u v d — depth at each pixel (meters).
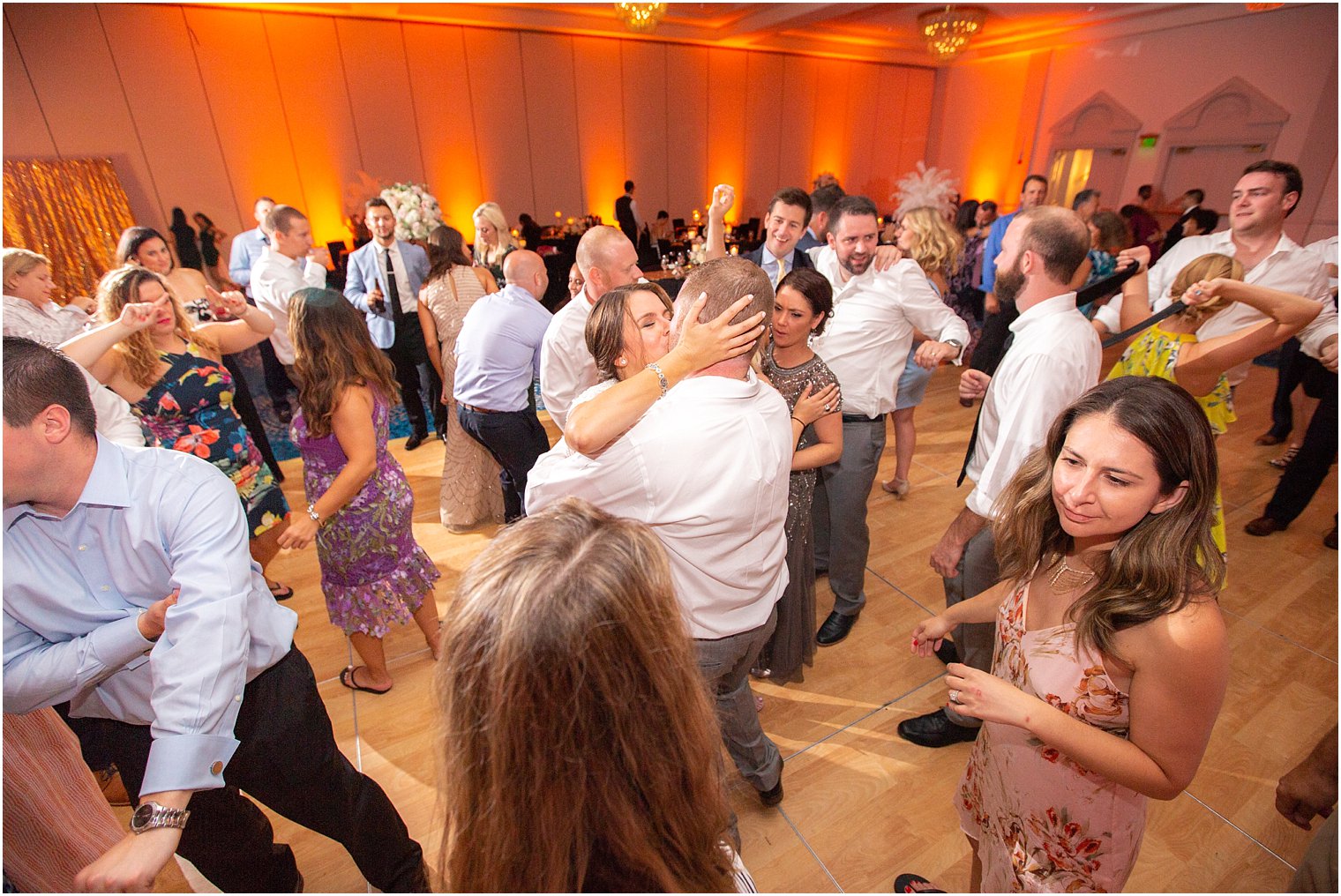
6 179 7.24
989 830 1.17
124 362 1.93
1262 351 1.58
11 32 7.00
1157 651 0.82
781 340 1.84
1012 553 1.10
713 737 0.60
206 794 1.24
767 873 1.63
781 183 12.42
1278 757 1.92
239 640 1.03
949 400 5.02
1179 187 9.32
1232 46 8.41
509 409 2.68
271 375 4.72
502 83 9.64
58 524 1.01
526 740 0.51
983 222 7.01
